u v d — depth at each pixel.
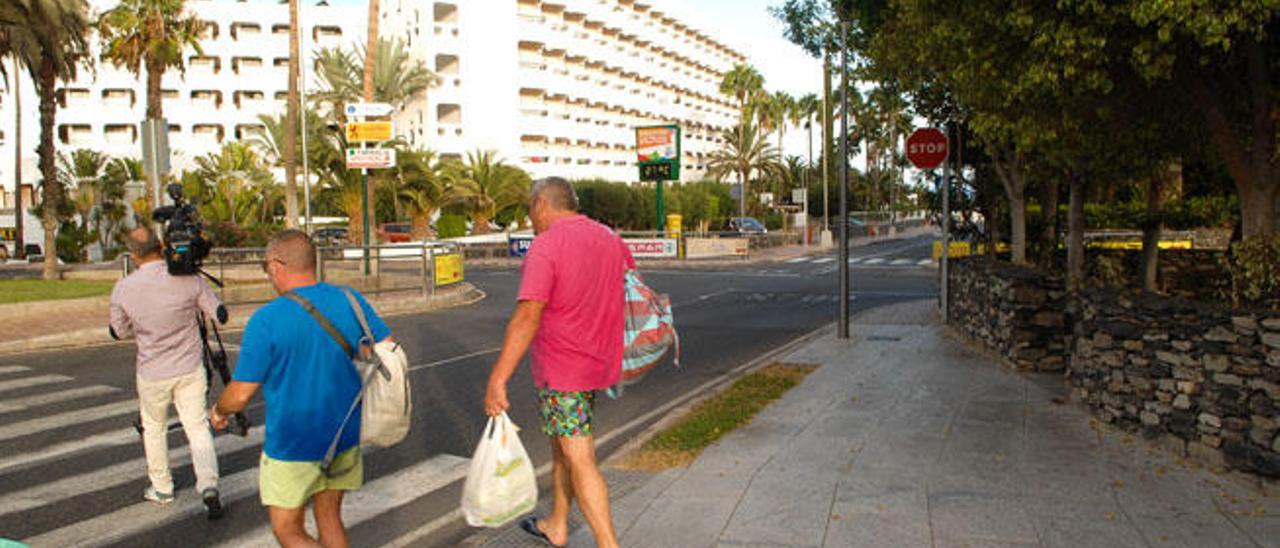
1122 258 13.04
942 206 14.99
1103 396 6.69
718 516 4.71
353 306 3.55
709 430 6.72
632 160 78.00
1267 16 5.18
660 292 22.05
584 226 3.85
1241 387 5.04
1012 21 6.32
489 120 57.59
